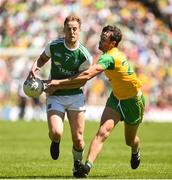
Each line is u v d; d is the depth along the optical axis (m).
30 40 136.12
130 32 144.38
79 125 36.75
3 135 84.50
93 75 34.75
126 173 40.22
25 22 138.88
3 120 122.25
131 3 152.88
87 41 136.50
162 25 152.62
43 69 121.94
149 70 138.50
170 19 154.25
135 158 39.69
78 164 36.84
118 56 35.38
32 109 125.81
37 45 135.25
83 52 36.28
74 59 36.22
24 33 137.38
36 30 137.88
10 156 54.78
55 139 36.00
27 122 116.12
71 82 35.03
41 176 38.16
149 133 92.62
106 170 42.41
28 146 67.12
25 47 134.88
